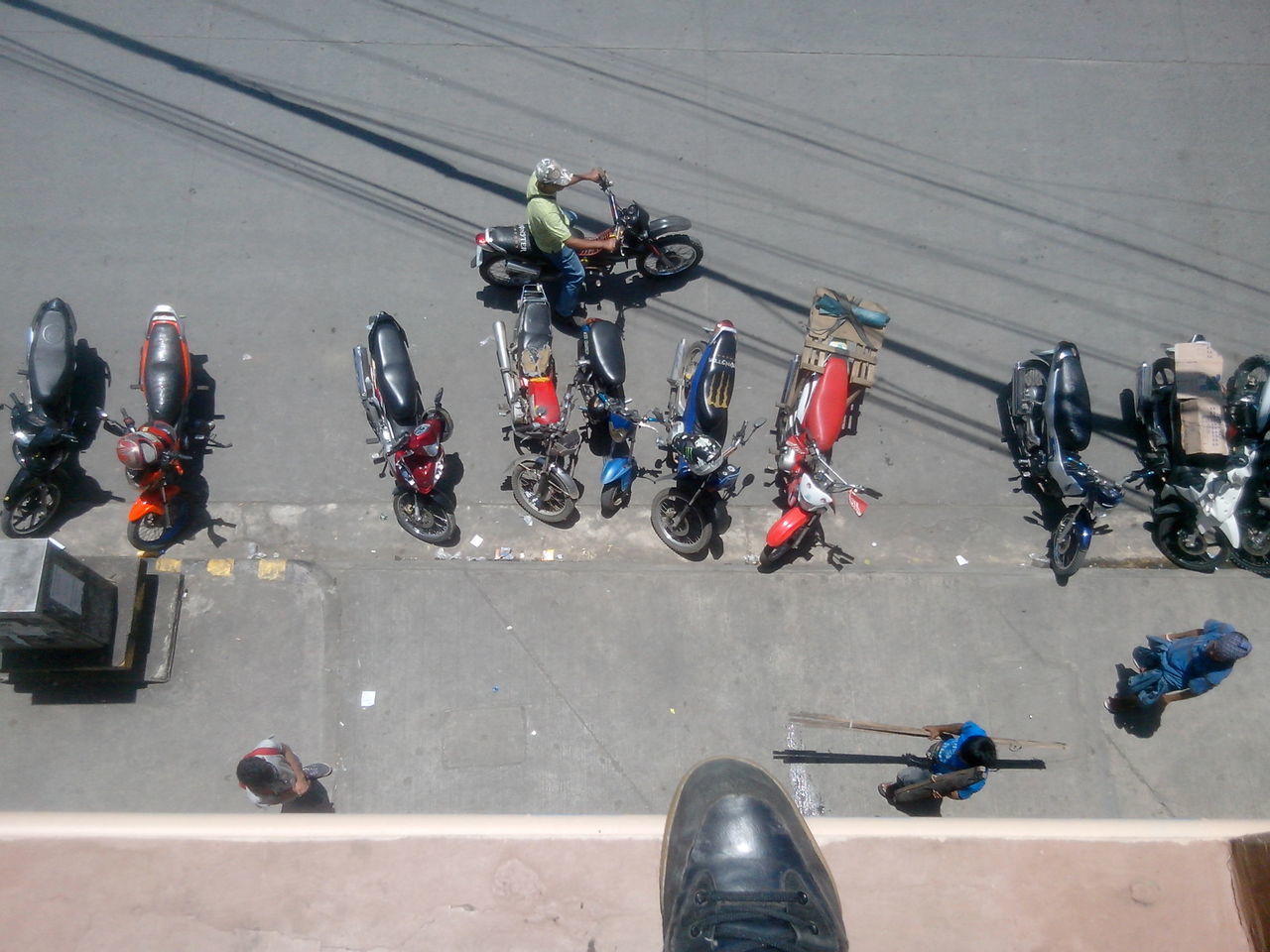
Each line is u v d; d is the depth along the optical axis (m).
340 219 8.42
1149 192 8.99
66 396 7.30
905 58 9.41
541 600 7.11
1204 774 6.83
